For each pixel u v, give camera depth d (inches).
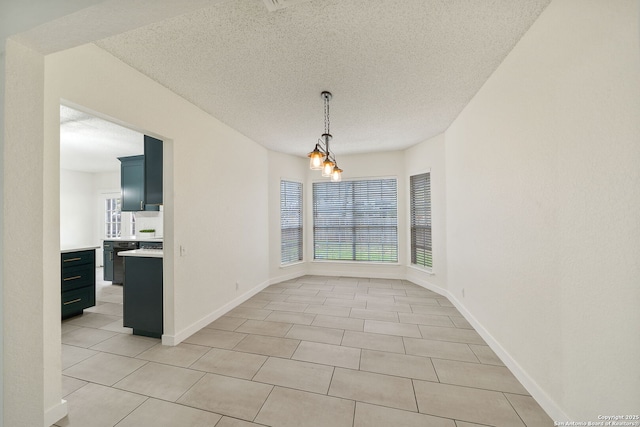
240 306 138.1
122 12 40.4
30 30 41.8
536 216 64.9
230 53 75.0
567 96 53.6
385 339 100.3
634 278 40.9
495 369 79.8
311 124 133.2
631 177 40.9
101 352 91.7
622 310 42.8
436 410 63.3
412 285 177.6
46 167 60.3
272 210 183.9
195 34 66.7
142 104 84.3
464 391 70.0
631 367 41.5
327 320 119.1
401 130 145.3
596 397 48.0
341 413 62.5
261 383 74.0
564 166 55.0
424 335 103.4
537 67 63.1
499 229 84.0
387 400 66.9
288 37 68.5
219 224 125.3
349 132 147.3
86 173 254.4
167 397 68.4
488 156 90.8
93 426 59.1
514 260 75.4
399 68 83.7
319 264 210.2
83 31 43.4
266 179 178.4
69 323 119.3
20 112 44.1
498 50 75.0
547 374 61.7
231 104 108.4
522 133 69.9
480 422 59.4
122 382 74.5
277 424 59.4
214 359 86.7
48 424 59.2
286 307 136.3
